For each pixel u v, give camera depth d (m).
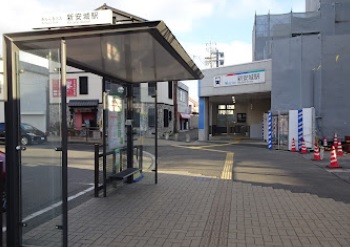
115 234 4.96
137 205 6.53
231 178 9.63
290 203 6.75
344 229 5.21
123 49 5.50
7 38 4.23
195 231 5.09
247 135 35.09
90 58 6.17
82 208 6.34
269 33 28.03
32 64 4.41
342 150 17.92
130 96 8.68
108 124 7.54
